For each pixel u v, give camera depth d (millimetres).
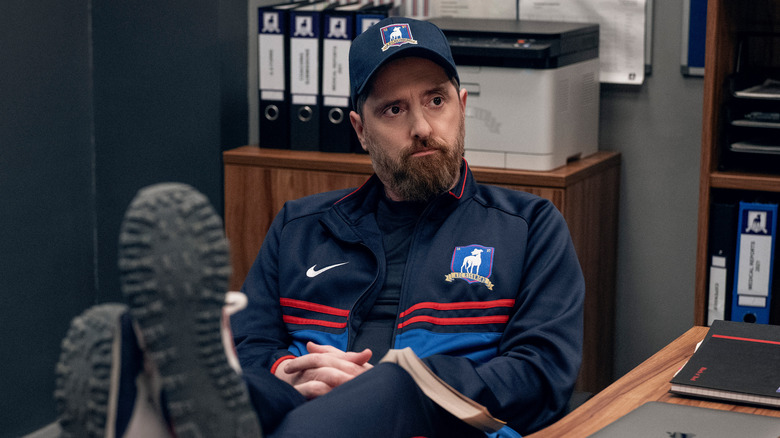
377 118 1631
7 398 2787
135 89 2902
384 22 1656
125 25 2875
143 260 724
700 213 2219
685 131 2598
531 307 1553
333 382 1394
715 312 2246
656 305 2713
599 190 2537
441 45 1632
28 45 2750
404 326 1580
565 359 1481
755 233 2184
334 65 2609
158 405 799
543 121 2324
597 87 2598
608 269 2656
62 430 807
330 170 2562
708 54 2141
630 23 2580
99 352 777
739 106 2240
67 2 2861
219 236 752
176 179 2900
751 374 1229
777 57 2389
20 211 2779
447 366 1397
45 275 2893
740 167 2266
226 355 788
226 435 770
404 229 1674
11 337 2787
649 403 1169
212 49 2768
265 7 2662
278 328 1694
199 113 2820
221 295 753
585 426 1132
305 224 1730
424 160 1609
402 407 1099
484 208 1664
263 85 2709
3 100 2686
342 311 1630
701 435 1055
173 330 742
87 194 3021
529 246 1620
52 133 2861
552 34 2311
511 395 1412
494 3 2730
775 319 2396
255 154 2656
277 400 1082
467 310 1580
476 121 2398
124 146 2957
